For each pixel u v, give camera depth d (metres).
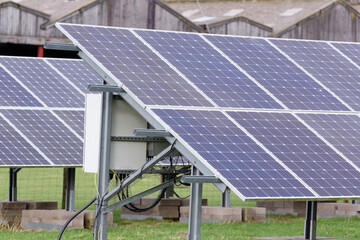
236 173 23.19
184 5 128.62
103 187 28.44
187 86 27.64
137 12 103.00
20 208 44.09
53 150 39.50
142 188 63.62
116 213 50.34
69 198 41.72
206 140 24.44
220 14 120.94
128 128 28.75
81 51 29.08
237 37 32.69
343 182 24.17
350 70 32.44
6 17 98.25
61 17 99.62
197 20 114.06
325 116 28.09
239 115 26.59
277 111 27.52
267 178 23.31
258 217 45.88
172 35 31.20
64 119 42.75
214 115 26.05
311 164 24.72
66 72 48.47
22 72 46.91
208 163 23.31
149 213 47.19
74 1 103.88
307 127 26.89
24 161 38.06
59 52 108.50
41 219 41.25
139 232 40.41
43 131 41.00
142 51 29.30
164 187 29.17
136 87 26.69
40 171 78.19
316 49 33.72
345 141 26.64
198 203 26.12
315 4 114.06
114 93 28.72
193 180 22.81
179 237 38.59
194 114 25.92
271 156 24.53
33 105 43.41
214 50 30.92
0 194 59.53
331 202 53.44
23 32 99.12
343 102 29.48
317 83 30.45
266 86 29.06
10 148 38.81
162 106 25.95
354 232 42.19
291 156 24.83
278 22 112.25
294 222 45.88
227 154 24.05
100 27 30.22
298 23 110.69
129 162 28.80
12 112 42.25
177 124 25.02
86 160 29.33
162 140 29.03
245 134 25.44
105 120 28.38
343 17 113.94
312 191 23.31
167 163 39.25
